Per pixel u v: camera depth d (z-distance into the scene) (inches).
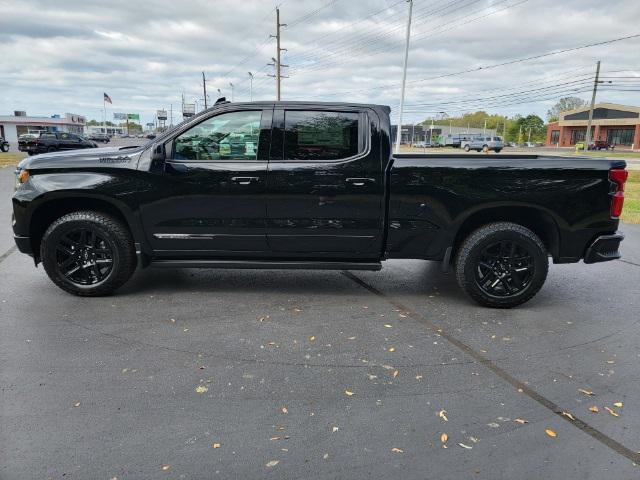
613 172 189.8
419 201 191.9
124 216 196.1
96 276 201.5
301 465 103.7
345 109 193.0
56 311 186.9
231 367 145.7
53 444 108.8
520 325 182.9
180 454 106.3
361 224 195.2
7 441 109.5
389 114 195.2
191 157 195.0
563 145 3489.2
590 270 263.6
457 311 196.2
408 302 205.8
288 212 194.1
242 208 193.8
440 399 130.3
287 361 150.2
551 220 193.5
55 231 195.5
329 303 202.4
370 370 145.6
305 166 191.2
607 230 193.9
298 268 199.3
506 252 196.7
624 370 148.4
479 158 193.2
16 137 3383.4
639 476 101.9
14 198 195.8
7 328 170.2
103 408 123.0
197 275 238.5
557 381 141.0
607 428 118.6
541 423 120.2
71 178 192.5
